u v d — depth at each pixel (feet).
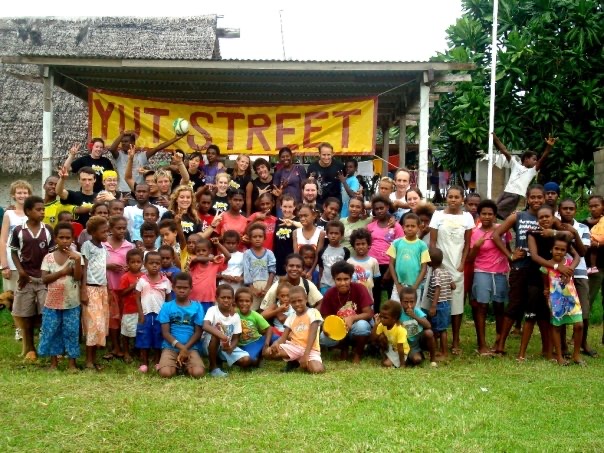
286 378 20.88
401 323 23.20
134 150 30.96
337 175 31.12
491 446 14.99
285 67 33.32
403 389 19.48
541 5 45.62
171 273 23.67
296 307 22.58
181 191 26.55
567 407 17.95
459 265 25.43
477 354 25.13
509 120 44.45
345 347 24.31
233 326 22.41
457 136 44.68
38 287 23.35
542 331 24.77
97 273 22.39
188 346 21.62
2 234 26.23
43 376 20.75
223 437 15.49
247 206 30.19
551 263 23.48
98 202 24.17
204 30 57.62
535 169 32.30
